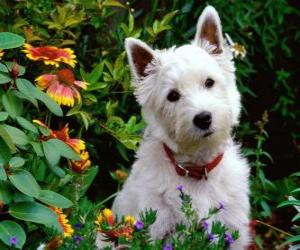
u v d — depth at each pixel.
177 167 4.48
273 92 7.68
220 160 4.54
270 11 7.32
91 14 5.86
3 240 3.63
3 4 5.48
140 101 4.72
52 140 3.95
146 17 6.43
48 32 5.62
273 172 7.56
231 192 4.54
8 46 3.99
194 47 4.59
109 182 6.03
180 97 4.42
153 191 4.50
